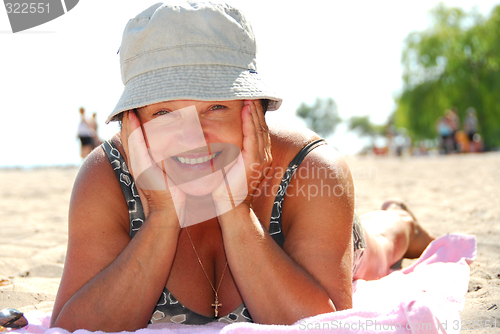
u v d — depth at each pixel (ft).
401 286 6.19
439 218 12.43
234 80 4.46
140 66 4.51
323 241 4.69
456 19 99.66
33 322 5.36
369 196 18.61
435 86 98.27
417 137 102.89
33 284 7.73
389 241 7.81
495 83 93.56
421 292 5.76
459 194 17.24
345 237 4.80
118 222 4.97
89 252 4.77
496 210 12.55
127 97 4.47
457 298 5.67
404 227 8.38
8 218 15.42
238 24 4.58
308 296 4.43
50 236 11.91
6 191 25.46
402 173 30.37
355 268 6.36
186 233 5.21
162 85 4.34
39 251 10.23
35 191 25.20
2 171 57.57
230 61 4.50
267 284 4.50
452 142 69.97
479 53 95.20
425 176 27.02
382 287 6.20
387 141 98.27
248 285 4.56
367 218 8.25
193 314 5.16
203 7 4.48
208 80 4.37
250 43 4.70
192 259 5.21
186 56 4.41
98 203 4.90
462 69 96.43
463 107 96.12
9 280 8.18
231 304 5.18
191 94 4.26
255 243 4.60
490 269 7.38
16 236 11.97
